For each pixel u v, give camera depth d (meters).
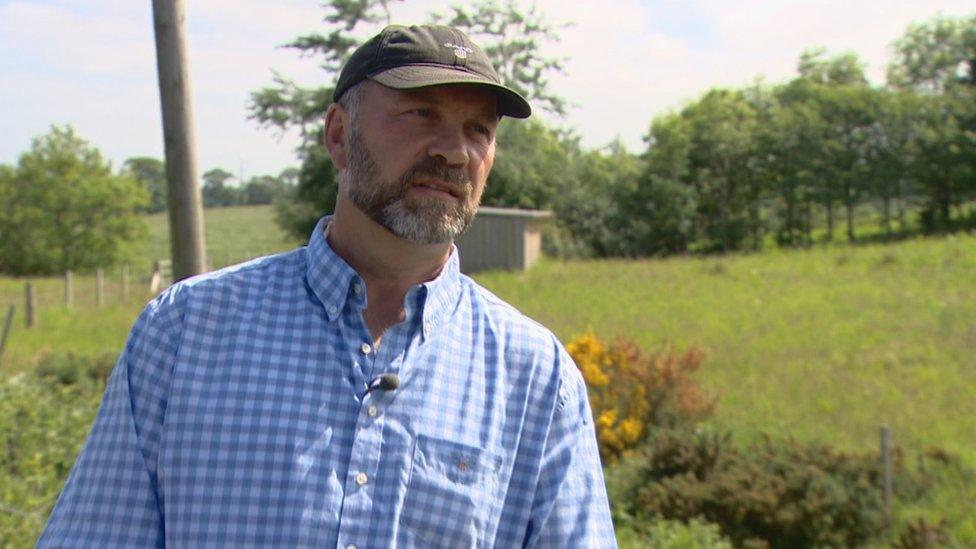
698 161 46.94
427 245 2.01
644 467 9.05
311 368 1.92
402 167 2.00
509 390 2.04
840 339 16.39
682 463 8.80
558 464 2.04
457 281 2.14
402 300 2.05
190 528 1.82
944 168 44.75
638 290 24.72
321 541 1.81
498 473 1.97
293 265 2.08
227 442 1.85
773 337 16.89
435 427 1.94
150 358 1.94
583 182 46.12
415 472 1.89
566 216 45.06
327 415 1.89
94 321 22.17
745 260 31.14
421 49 2.02
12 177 50.25
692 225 45.97
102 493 1.87
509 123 45.94
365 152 2.02
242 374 1.90
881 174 45.12
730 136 46.31
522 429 2.03
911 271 24.86
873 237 45.12
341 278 2.00
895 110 45.16
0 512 5.38
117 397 1.93
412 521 1.87
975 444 10.42
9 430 7.16
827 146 45.56
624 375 11.03
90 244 50.72
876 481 8.48
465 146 2.03
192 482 1.84
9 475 6.17
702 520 7.87
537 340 2.12
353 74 2.06
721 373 14.23
